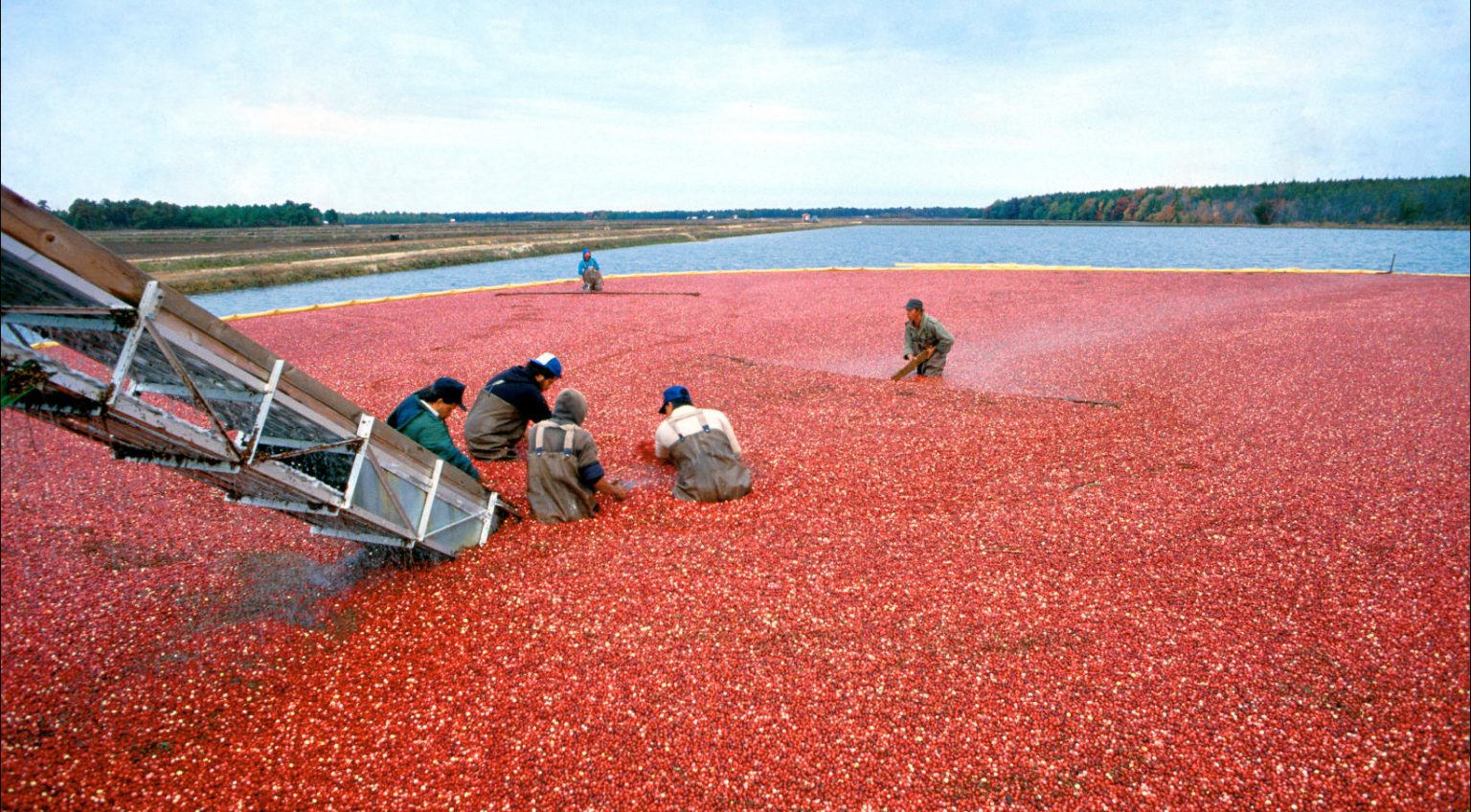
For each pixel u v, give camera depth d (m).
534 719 4.02
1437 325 17.02
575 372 12.15
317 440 4.60
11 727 3.93
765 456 7.90
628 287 26.50
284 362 4.16
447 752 3.81
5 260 2.97
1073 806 3.52
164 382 4.09
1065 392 11.05
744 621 4.87
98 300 3.30
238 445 4.03
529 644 4.62
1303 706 4.23
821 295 23.77
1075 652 4.63
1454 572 5.69
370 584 5.32
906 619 4.93
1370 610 5.18
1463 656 4.70
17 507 6.62
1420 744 3.99
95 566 5.59
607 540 5.93
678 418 6.82
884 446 8.26
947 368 12.78
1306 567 5.73
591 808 3.49
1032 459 7.94
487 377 11.79
